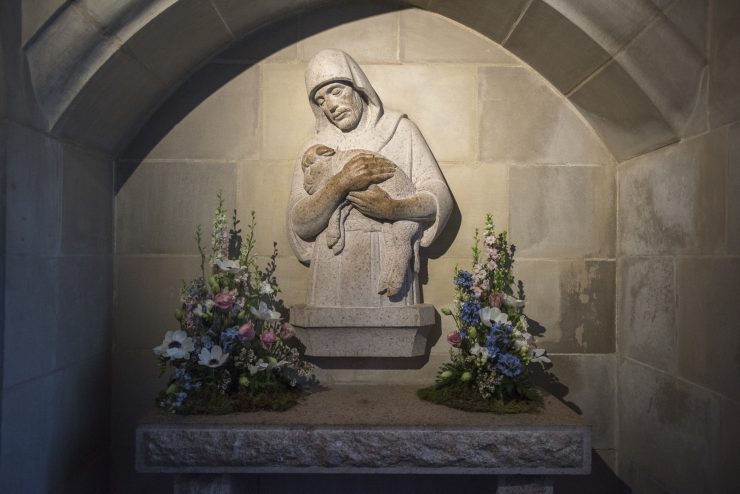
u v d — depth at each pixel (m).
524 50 2.66
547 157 2.74
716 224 1.92
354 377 2.66
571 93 2.66
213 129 2.72
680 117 2.15
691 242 2.09
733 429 1.82
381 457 2.04
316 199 2.44
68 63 2.06
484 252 2.71
